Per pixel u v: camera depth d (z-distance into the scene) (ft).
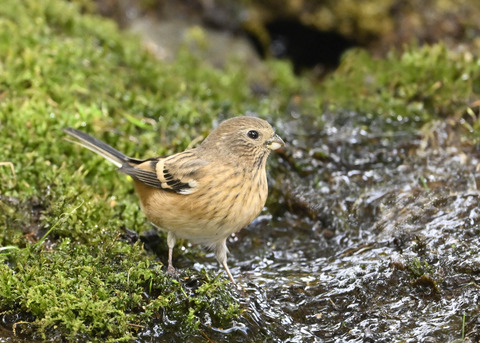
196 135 42.98
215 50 61.77
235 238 36.78
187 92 50.11
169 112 44.78
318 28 64.39
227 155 30.58
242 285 31.24
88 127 40.24
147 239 34.14
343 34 64.34
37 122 38.73
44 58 45.68
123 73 49.62
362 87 48.73
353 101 47.42
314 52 66.85
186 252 35.01
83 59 48.21
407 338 27.32
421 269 30.30
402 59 49.26
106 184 37.35
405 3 63.05
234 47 62.80
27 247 30.48
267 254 35.45
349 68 50.83
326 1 63.77
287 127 44.86
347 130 43.65
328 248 35.65
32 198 34.53
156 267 29.71
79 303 26.86
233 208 30.37
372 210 36.76
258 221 37.81
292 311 29.63
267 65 62.75
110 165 37.91
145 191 32.04
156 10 62.75
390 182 38.42
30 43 47.55
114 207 35.50
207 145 31.50
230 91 55.21
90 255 30.12
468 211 34.14
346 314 29.30
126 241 32.22
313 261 34.17
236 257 35.27
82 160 38.14
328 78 55.26
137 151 40.55
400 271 30.68
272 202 38.83
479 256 30.63
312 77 65.46
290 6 64.08
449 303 28.78
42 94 42.11
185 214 30.45
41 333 26.45
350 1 63.31
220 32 63.93
